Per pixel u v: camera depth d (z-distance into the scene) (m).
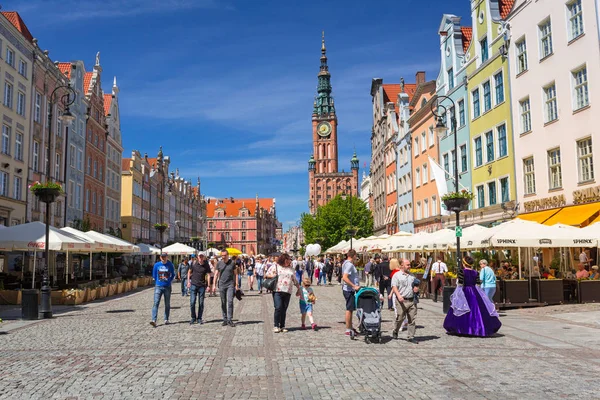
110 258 45.38
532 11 29.03
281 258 13.70
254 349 10.96
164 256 15.10
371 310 11.95
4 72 33.06
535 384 7.86
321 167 180.88
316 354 10.41
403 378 8.33
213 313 18.48
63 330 13.87
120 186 62.47
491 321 12.66
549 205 27.36
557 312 17.67
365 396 7.27
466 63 37.34
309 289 14.24
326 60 184.88
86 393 7.39
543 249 28.92
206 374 8.60
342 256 54.53
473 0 36.19
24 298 16.47
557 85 27.02
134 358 9.95
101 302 23.39
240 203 163.00
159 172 85.75
